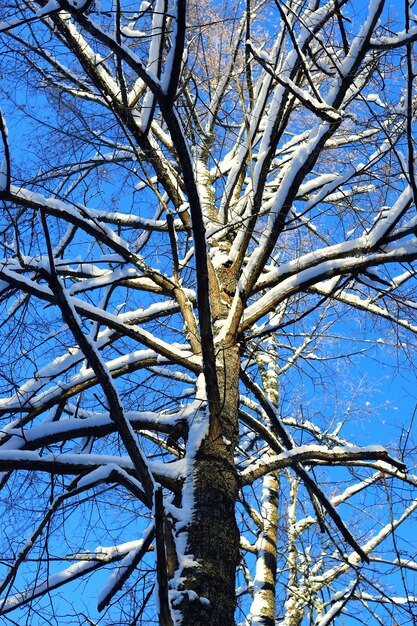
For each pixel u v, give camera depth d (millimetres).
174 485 5074
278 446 6977
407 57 5473
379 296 7363
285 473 9703
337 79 5859
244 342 6312
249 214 6566
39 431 5570
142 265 6316
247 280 6309
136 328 5934
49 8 4715
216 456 5160
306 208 6227
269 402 6852
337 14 5652
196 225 4910
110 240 6191
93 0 5102
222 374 5801
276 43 6625
